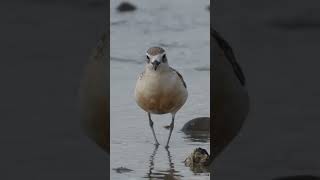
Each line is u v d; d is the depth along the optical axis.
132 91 13.11
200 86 13.30
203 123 13.09
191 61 14.04
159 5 21.31
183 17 19.02
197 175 12.86
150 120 13.03
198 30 17.70
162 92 13.13
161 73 13.18
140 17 20.77
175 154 12.94
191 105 13.27
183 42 15.77
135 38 16.08
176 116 13.24
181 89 13.21
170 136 13.05
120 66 14.19
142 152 12.76
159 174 12.80
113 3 22.33
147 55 13.28
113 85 13.18
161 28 18.48
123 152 12.66
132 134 12.72
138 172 12.74
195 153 12.95
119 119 12.64
